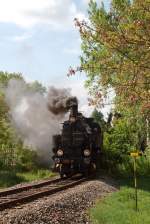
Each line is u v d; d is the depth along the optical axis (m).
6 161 34.34
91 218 12.95
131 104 9.51
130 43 9.01
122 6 9.53
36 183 21.81
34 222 11.21
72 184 21.36
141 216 13.07
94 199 16.83
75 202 15.30
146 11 8.88
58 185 21.45
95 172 27.83
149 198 18.28
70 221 12.17
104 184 22.16
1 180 23.81
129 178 28.67
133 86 9.12
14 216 11.35
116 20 9.57
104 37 9.16
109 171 30.80
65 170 27.14
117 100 9.68
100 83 9.70
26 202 14.59
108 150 32.03
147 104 9.09
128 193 18.75
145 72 9.07
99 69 9.70
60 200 15.08
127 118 11.95
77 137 27.58
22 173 31.30
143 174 31.39
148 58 9.05
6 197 16.17
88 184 21.30
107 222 12.17
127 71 9.23
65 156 27.45
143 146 33.56
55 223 11.58
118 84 9.39
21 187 19.08
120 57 9.41
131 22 9.10
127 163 32.00
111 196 17.89
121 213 13.48
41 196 16.42
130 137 31.89
